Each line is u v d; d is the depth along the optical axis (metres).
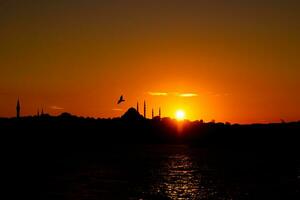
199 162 165.50
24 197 79.31
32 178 106.94
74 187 92.75
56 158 171.50
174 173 125.38
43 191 86.06
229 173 125.81
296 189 92.19
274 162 163.75
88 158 175.75
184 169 137.88
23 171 123.06
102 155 195.62
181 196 83.88
